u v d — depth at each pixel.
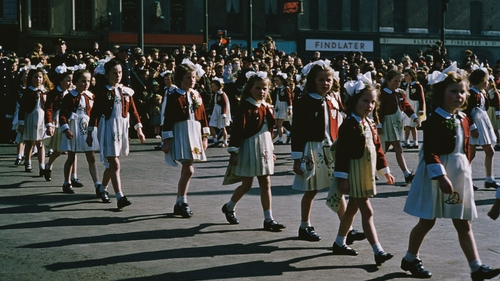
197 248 6.58
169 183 10.69
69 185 9.70
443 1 26.23
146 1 37.12
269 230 7.41
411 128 16.83
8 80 17.02
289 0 40.97
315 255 6.35
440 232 7.31
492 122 14.30
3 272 5.69
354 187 6.00
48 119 9.90
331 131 6.89
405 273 5.75
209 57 21.11
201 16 38.44
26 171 11.80
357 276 5.65
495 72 20.62
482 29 47.53
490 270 5.29
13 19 34.66
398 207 8.84
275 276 5.63
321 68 6.76
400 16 45.22
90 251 6.41
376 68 20.83
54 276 5.58
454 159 5.39
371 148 6.00
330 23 43.28
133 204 8.87
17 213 8.20
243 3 40.41
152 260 6.11
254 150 7.36
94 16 35.62
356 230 6.85
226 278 5.56
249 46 23.39
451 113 5.45
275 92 18.02
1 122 17.14
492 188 10.41
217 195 9.65
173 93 8.09
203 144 8.22
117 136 8.46
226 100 16.83
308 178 6.75
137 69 18.81
